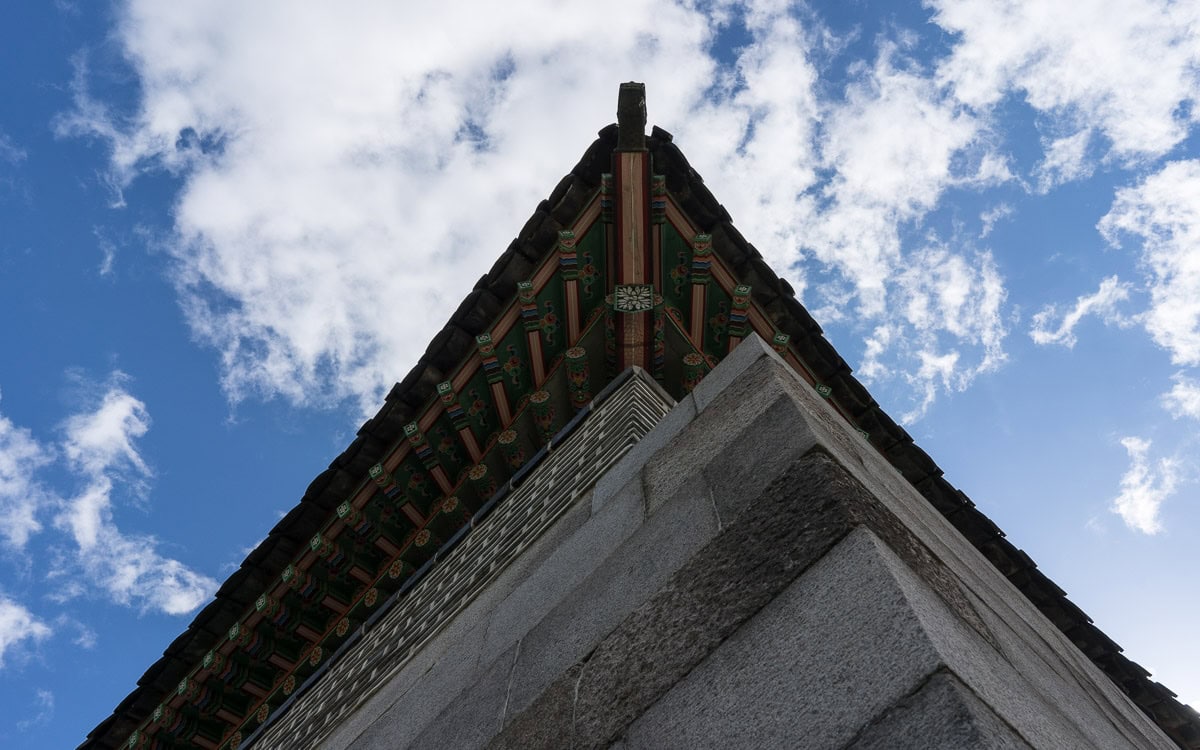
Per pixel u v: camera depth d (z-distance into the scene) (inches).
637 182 318.0
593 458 239.0
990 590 144.1
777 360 162.6
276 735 305.6
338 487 389.1
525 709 127.6
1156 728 166.6
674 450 165.5
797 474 119.0
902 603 88.4
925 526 141.7
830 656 89.7
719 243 335.6
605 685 115.6
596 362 354.0
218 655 418.3
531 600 169.2
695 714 97.5
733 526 120.3
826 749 80.6
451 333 352.5
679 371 343.9
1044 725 90.2
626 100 315.0
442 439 375.9
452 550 303.7
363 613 395.2
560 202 334.0
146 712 439.2
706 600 112.7
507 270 345.1
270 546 400.5
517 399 365.1
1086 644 344.8
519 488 288.2
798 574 103.5
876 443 350.6
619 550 148.7
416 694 187.5
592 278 346.0
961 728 73.7
